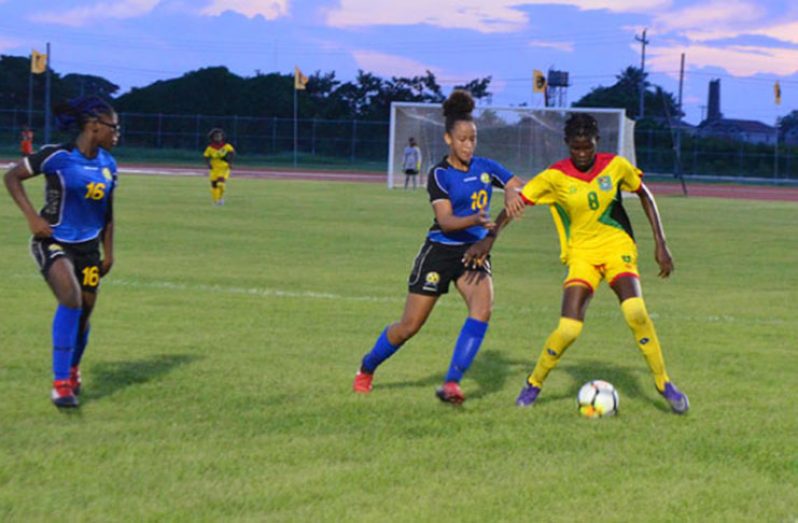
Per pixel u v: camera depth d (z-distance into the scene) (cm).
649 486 619
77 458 651
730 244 2378
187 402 804
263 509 568
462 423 757
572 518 562
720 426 762
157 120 7781
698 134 7975
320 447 685
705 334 1185
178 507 568
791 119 11731
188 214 2784
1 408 774
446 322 1218
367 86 8912
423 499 586
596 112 4750
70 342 777
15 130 7594
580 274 805
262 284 1509
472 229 823
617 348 1092
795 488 622
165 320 1184
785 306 1430
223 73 8756
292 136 7825
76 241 804
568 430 744
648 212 827
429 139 4931
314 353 1012
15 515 553
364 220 2752
